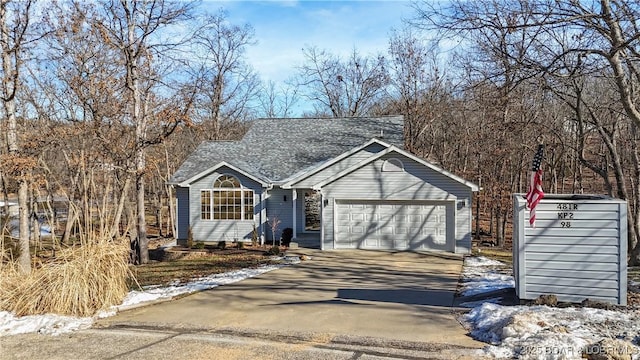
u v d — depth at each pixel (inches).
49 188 956.6
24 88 853.8
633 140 698.8
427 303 391.9
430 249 729.0
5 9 599.5
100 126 707.4
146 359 263.9
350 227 751.7
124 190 715.4
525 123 752.3
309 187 799.1
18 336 312.7
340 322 334.6
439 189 716.7
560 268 341.7
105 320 349.7
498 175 950.4
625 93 403.2
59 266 384.2
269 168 887.1
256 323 335.9
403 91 1278.3
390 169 731.4
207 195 850.8
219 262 683.4
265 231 842.8
